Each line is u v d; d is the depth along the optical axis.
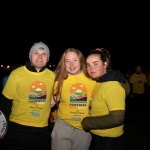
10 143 2.71
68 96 2.93
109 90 2.26
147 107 8.80
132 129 5.87
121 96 2.23
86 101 2.92
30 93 2.70
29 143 2.73
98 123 2.30
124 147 2.48
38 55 2.76
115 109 2.17
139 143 4.82
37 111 2.73
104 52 2.58
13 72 2.73
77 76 2.95
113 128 2.39
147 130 5.78
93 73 2.51
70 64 2.89
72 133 2.97
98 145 2.49
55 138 3.03
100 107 2.38
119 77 2.39
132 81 7.68
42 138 2.80
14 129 2.70
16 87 2.69
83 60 2.96
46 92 2.77
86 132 3.00
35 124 2.73
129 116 7.42
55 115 3.51
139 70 7.72
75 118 2.93
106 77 2.38
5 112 2.66
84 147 3.03
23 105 2.70
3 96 2.69
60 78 2.92
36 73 2.75
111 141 2.41
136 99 7.60
